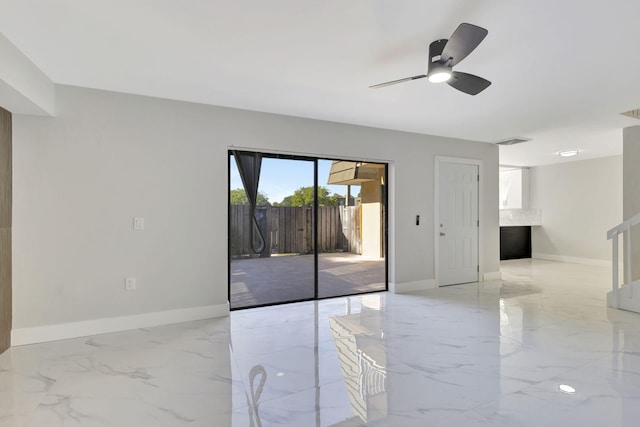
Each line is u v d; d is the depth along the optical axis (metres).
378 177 5.49
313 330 3.42
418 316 3.86
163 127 3.60
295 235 4.53
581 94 3.47
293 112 4.08
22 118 3.08
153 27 2.25
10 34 2.31
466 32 2.00
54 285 3.17
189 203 3.71
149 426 1.93
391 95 3.52
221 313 3.85
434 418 1.99
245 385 2.37
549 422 1.94
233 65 2.83
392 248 5.00
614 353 2.84
